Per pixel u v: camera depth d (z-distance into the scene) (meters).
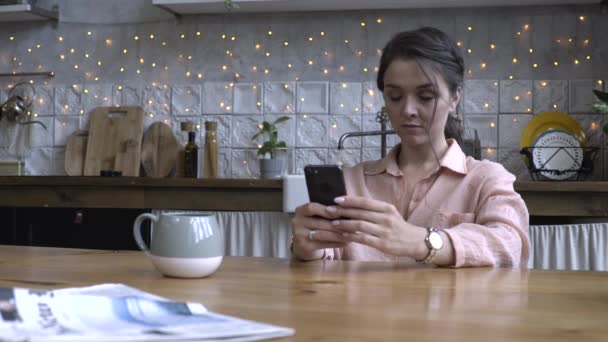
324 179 1.17
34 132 3.65
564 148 2.97
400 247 1.13
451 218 1.43
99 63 3.61
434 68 1.41
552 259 2.45
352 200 1.15
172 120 3.52
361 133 3.04
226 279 0.98
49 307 0.60
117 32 3.60
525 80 3.21
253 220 2.68
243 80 3.46
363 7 3.29
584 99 3.17
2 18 3.63
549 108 3.19
